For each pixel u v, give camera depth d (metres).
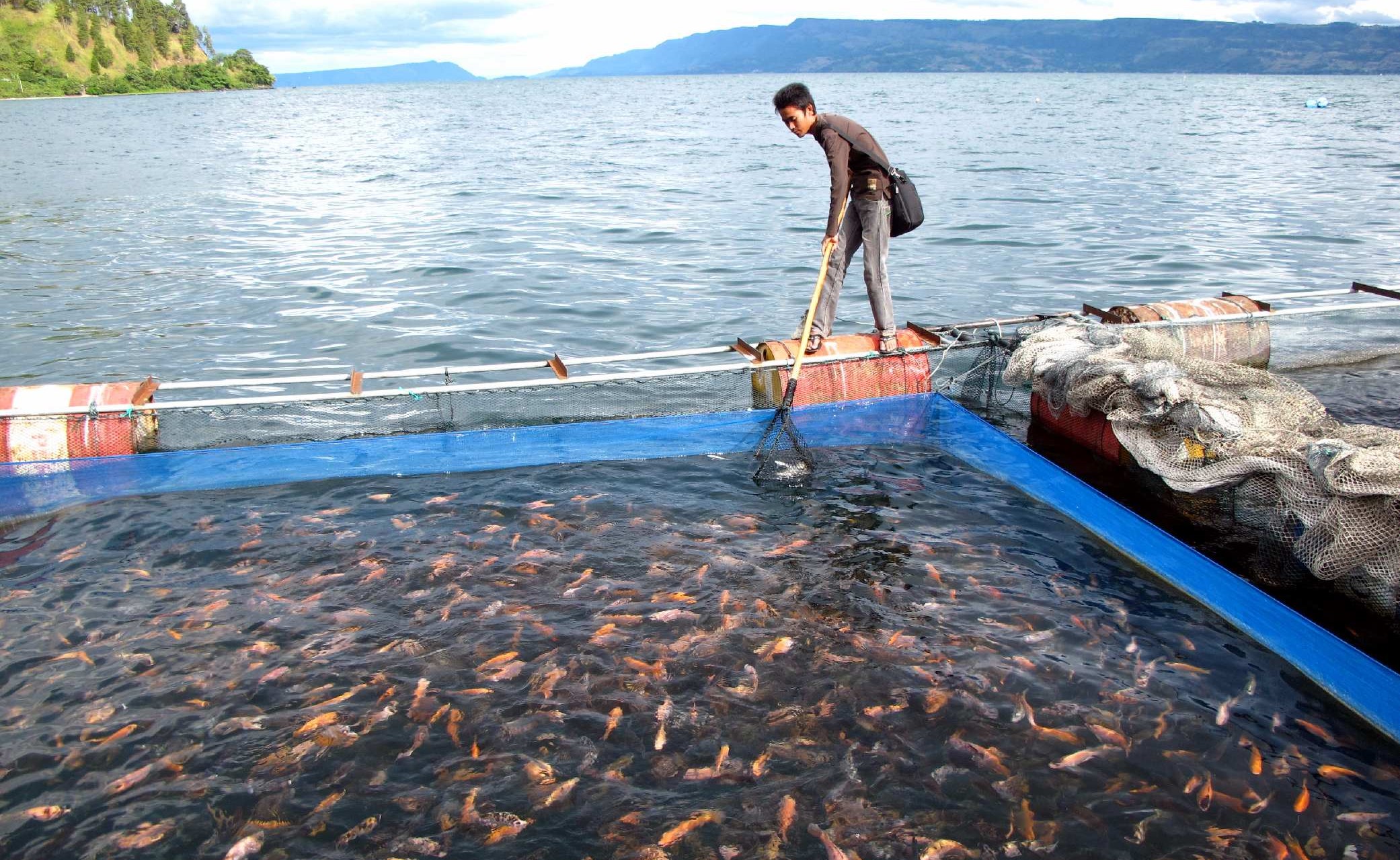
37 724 3.66
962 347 7.03
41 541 5.27
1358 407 7.08
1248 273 12.05
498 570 4.82
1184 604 4.52
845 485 5.97
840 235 6.66
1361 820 3.16
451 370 6.61
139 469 5.93
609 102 88.75
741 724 3.63
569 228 16.31
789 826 3.14
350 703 3.76
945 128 40.66
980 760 3.43
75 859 3.04
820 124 6.40
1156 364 5.66
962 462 6.40
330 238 15.71
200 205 19.75
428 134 43.53
